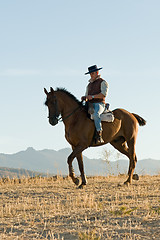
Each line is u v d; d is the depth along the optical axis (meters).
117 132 12.84
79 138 11.83
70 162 11.80
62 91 12.08
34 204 9.54
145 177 16.66
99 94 12.12
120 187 12.24
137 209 7.73
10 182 14.95
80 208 8.45
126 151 13.69
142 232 5.87
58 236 5.88
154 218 6.73
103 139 12.40
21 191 11.93
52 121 11.73
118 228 6.14
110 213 7.41
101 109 12.09
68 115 11.95
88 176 17.03
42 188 12.66
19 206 9.16
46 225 6.77
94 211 7.80
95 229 6.13
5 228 6.77
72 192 11.34
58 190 11.88
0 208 9.01
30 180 15.68
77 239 5.68
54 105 11.75
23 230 6.53
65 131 12.20
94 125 12.00
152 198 9.59
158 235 5.68
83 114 11.99
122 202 8.97
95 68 12.46
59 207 8.63
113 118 12.44
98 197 10.04
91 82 12.56
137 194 10.29
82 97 12.02
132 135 13.16
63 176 16.80
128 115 13.21
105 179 15.45
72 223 6.75
